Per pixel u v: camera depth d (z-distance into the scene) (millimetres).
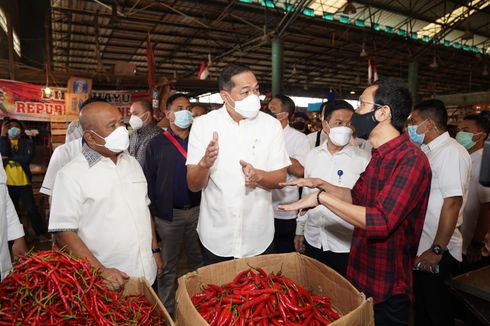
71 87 6844
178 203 2621
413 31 11914
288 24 7945
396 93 1308
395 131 1357
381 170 1334
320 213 2148
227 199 1715
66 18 8242
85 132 1521
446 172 1864
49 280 1066
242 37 10648
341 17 10164
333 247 2109
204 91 10953
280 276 1478
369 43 11859
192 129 1790
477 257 2539
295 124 4211
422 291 2074
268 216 1821
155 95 4375
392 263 1354
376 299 1366
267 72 15398
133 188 1677
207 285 1441
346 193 1619
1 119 6266
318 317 1264
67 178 1497
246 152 1721
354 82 18625
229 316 1229
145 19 8656
